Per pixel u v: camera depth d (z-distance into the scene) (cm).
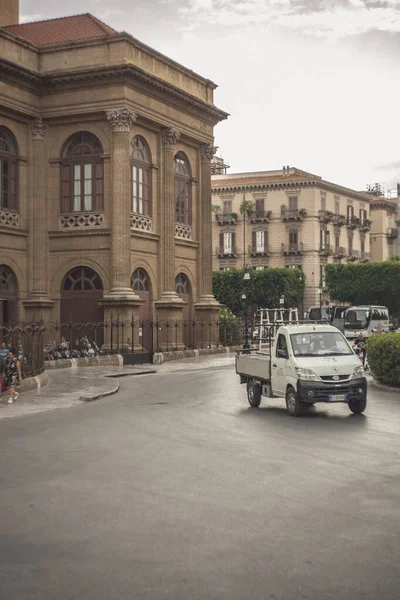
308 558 728
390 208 11494
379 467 1161
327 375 1753
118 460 1239
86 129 3966
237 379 2833
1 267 3850
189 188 4644
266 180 9631
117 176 3856
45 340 3991
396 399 2142
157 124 4166
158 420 1738
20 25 4481
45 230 4009
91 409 2017
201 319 4644
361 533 809
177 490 1015
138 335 3884
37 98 3969
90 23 4288
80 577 678
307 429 1569
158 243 4247
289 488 1022
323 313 6969
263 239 9631
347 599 627
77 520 870
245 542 779
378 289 8475
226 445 1373
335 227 9925
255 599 626
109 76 3841
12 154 3916
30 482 1078
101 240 3922
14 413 1986
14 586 657
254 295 8694
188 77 4441
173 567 703
